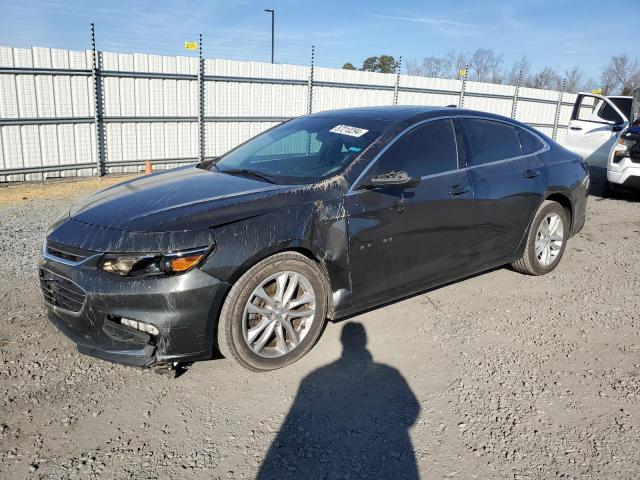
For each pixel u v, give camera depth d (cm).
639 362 363
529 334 401
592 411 304
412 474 252
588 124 1183
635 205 929
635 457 266
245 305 319
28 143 1111
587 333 405
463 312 438
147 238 300
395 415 298
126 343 301
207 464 256
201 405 304
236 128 1402
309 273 344
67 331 321
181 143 1329
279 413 297
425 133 414
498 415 299
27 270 521
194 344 306
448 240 417
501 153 468
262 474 250
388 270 383
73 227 328
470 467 257
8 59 1059
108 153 1229
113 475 247
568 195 518
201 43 1291
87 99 1166
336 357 360
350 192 360
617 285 510
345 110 475
